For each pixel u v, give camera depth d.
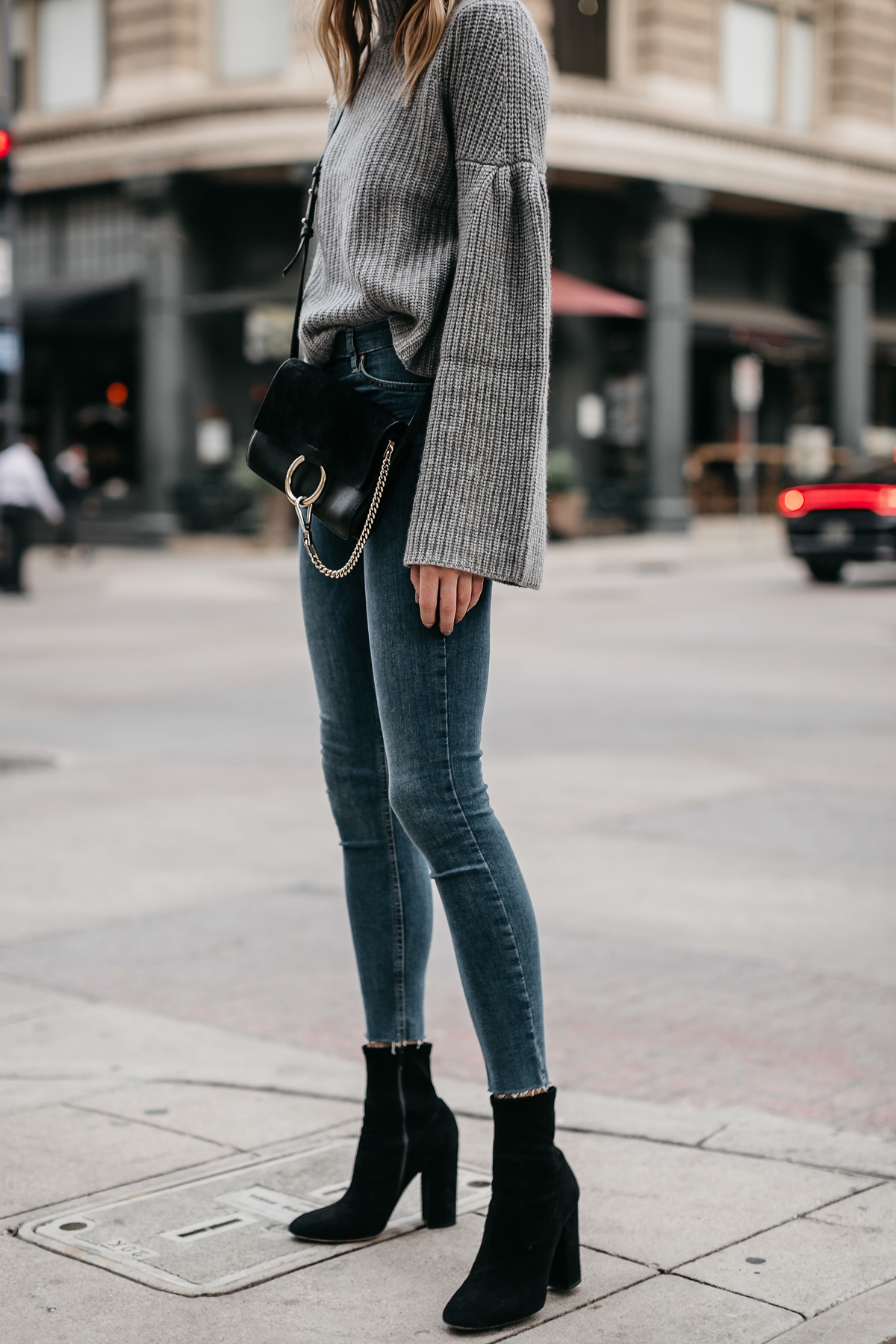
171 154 26.08
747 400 27.62
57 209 28.42
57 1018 4.54
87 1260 2.84
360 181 2.62
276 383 2.72
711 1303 2.65
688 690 11.46
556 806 7.51
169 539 26.98
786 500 20.88
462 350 2.53
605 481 29.56
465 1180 3.23
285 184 26.69
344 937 5.43
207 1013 4.59
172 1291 2.71
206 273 27.25
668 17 27.55
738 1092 3.93
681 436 28.72
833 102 30.92
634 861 6.44
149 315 26.98
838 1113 3.78
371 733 2.93
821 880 6.13
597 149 26.75
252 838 6.94
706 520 31.73
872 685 11.66
